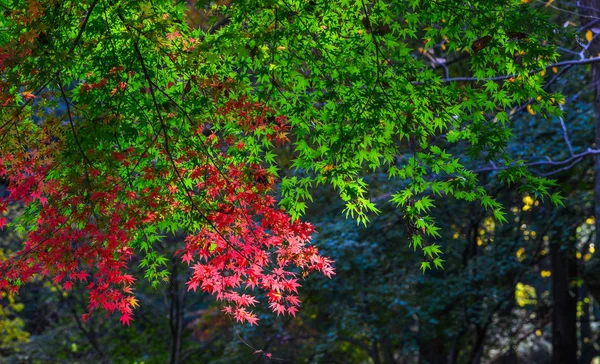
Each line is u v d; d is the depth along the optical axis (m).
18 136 5.32
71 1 5.00
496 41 4.84
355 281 14.36
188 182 5.71
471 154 5.13
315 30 5.07
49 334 16.27
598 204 10.84
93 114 5.01
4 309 16.23
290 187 5.66
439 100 5.11
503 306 15.07
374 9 4.87
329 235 13.06
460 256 16.09
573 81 13.11
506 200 15.71
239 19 4.89
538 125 13.71
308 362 15.83
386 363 17.50
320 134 5.40
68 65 4.79
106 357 15.83
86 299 15.92
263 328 14.57
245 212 5.49
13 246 14.69
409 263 14.97
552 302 19.34
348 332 15.12
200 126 5.45
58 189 5.20
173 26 5.11
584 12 9.44
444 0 4.86
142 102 5.38
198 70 5.36
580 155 9.10
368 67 5.14
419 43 10.42
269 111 5.36
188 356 16.73
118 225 5.14
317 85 5.26
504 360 20.31
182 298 15.79
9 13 5.05
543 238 16.56
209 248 5.53
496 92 5.26
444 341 16.19
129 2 4.89
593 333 21.28
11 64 4.65
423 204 5.56
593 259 13.99
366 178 13.20
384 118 5.24
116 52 5.21
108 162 4.98
